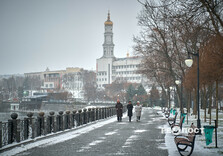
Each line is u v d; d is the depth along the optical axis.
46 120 18.31
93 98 176.12
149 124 28.98
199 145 14.52
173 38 41.75
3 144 13.44
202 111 58.78
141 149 13.48
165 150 13.16
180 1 14.06
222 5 14.84
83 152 12.70
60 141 16.27
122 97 146.88
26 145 14.61
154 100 105.19
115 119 38.19
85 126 26.59
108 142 15.87
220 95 80.94
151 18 39.59
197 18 15.00
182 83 43.59
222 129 22.14
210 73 25.39
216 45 23.75
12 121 14.38
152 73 55.69
